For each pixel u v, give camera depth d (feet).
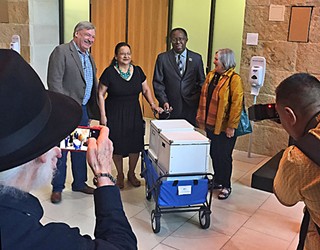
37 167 2.67
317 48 14.15
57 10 20.44
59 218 10.23
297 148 4.33
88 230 9.70
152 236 9.55
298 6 14.15
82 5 20.93
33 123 2.41
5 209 2.43
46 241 2.49
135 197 11.60
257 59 14.71
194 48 18.35
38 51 19.95
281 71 14.88
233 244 9.29
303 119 4.40
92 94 11.57
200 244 9.25
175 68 13.17
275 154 15.38
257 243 9.36
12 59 2.46
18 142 2.32
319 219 4.29
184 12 18.37
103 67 21.80
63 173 10.93
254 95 14.98
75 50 10.93
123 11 20.35
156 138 10.38
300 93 4.39
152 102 12.71
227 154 11.63
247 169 14.24
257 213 10.87
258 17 14.88
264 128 15.55
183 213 10.73
